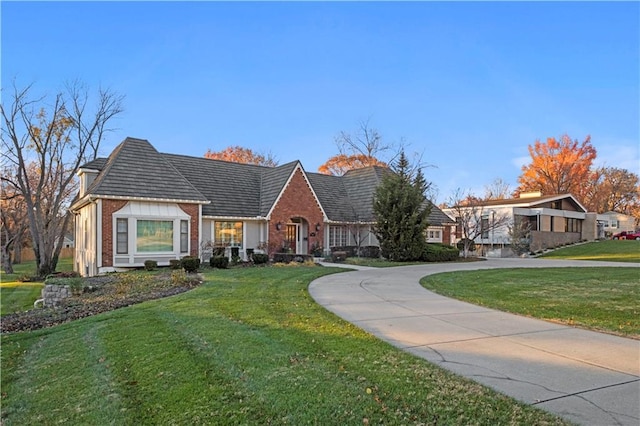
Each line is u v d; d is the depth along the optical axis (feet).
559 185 188.85
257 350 19.88
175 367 18.37
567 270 63.62
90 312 34.96
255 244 83.56
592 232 153.58
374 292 39.17
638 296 37.01
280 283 44.73
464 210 122.21
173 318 28.32
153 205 67.51
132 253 64.39
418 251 83.30
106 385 17.38
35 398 17.30
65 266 111.96
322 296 36.65
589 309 30.73
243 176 91.04
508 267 70.95
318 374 16.51
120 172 66.23
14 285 70.49
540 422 12.15
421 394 14.39
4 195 101.71
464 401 13.75
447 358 18.61
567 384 15.30
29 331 30.07
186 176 81.25
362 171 110.32
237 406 14.10
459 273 58.39
